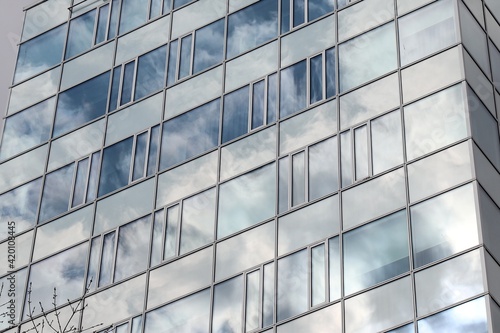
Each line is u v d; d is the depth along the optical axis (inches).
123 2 2522.1
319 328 1931.6
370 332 1878.7
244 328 2009.1
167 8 2452.0
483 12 2148.1
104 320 2159.2
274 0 2321.6
